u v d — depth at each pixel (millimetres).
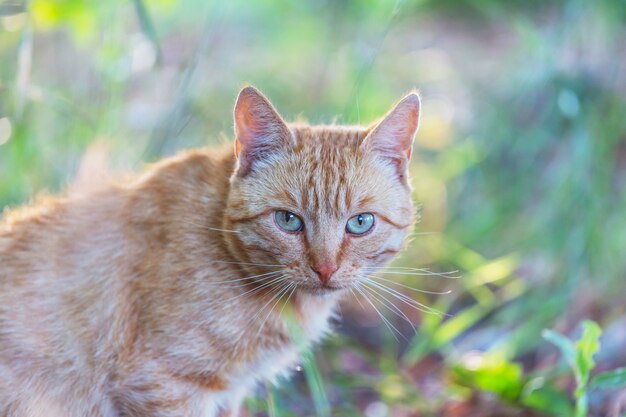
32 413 947
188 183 970
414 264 1289
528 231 1278
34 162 1206
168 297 946
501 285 1280
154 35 1138
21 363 945
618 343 1135
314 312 995
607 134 1272
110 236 962
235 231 947
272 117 947
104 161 1171
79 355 952
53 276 957
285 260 946
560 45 1308
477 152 1354
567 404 1060
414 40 1844
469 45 1795
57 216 977
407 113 959
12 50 1236
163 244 956
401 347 1217
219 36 1736
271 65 1582
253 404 1073
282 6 1776
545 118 1323
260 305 959
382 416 1109
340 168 947
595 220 1226
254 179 949
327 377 1135
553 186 1283
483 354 1135
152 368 945
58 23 1176
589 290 1221
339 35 1520
